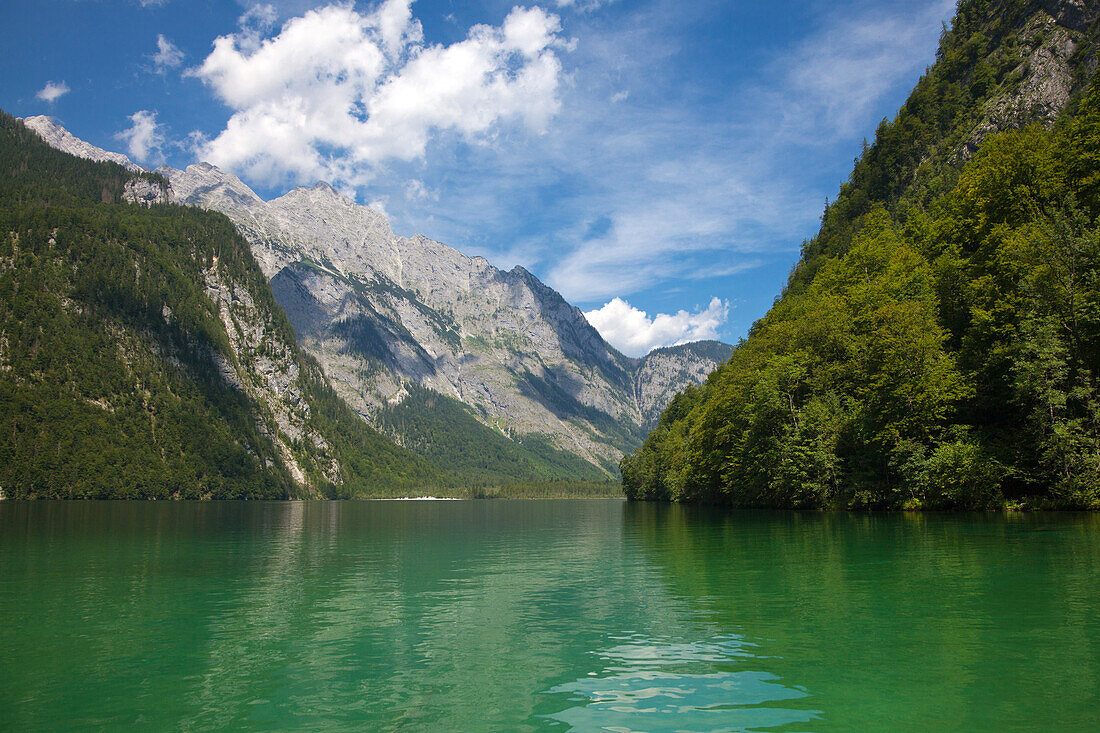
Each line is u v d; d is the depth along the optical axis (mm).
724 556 31453
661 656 14266
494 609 20125
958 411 54875
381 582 26297
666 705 11141
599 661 14031
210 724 10695
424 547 42969
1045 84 115250
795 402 69625
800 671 12828
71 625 18359
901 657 13562
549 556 35562
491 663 14109
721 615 18234
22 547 43125
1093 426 45094
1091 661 12883
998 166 59594
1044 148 58906
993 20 146875
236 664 14320
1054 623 15898
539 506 185875
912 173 140625
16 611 20422
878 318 60469
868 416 58750
